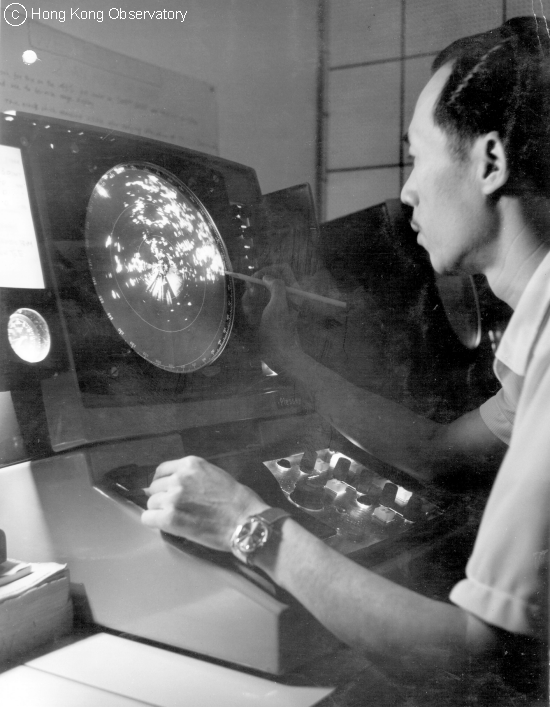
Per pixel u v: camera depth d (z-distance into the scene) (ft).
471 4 3.86
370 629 1.90
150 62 3.80
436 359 3.42
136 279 2.47
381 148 4.14
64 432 2.13
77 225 2.26
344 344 3.30
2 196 2.12
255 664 1.85
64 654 1.98
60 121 2.31
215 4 3.87
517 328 2.72
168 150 2.75
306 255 3.33
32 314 2.14
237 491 2.06
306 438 2.94
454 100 2.71
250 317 3.05
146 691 1.77
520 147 2.66
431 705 1.91
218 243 2.93
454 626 1.94
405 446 3.05
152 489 2.11
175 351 2.56
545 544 1.96
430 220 2.90
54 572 2.06
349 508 2.62
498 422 2.99
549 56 2.64
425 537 2.52
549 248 2.75
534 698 1.91
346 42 4.11
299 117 4.23
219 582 1.89
